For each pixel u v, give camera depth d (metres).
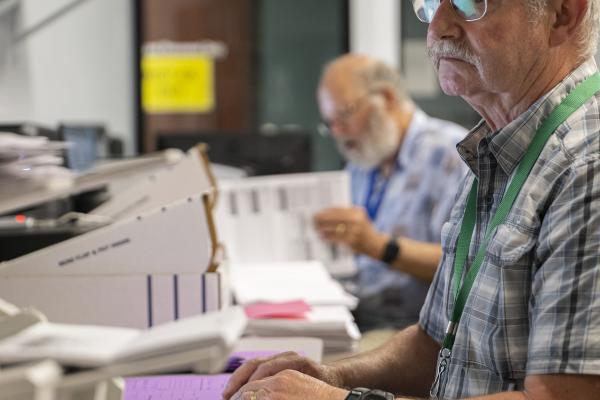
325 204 2.95
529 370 1.19
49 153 1.21
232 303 2.26
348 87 3.37
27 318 0.98
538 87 1.40
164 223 1.72
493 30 1.39
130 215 2.12
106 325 1.73
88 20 4.88
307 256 2.92
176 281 1.73
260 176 3.34
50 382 0.77
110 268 1.73
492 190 1.44
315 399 1.30
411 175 3.29
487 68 1.40
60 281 1.72
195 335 0.82
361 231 2.94
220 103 5.37
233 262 2.81
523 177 1.35
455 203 1.62
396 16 5.19
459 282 1.46
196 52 5.28
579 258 1.17
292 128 5.40
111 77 4.96
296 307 2.13
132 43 4.98
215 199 2.14
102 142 3.31
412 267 3.02
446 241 1.58
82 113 4.90
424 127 3.35
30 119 4.77
